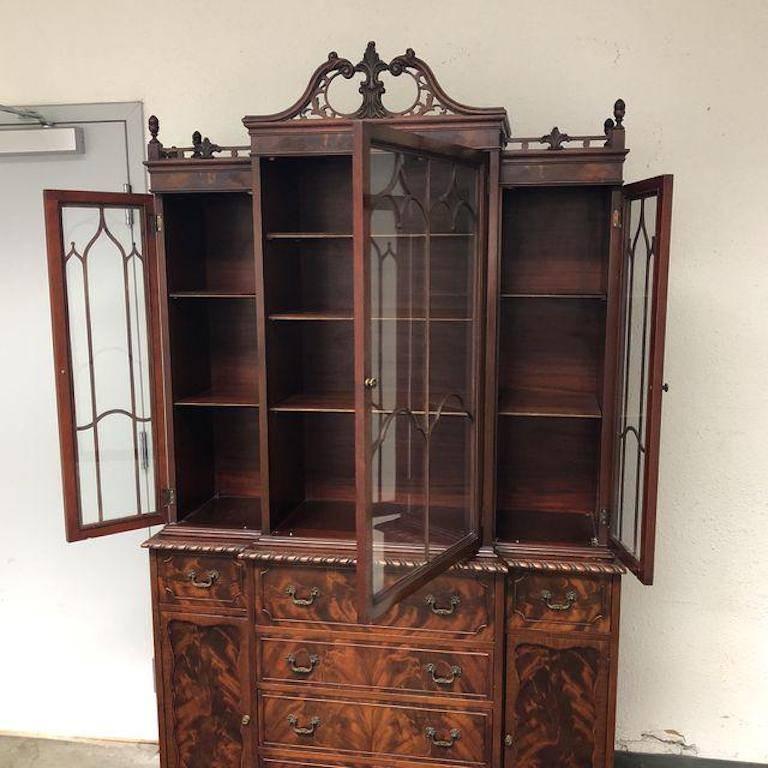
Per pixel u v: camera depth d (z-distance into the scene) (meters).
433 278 1.56
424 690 1.79
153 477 1.97
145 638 2.32
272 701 1.85
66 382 1.81
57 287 1.77
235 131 2.10
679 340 2.00
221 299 2.06
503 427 1.98
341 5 2.02
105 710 2.36
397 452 1.49
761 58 1.89
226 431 2.12
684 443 2.04
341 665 1.81
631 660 2.15
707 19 1.90
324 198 1.95
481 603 1.74
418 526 1.57
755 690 2.11
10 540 2.31
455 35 1.98
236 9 2.06
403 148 1.42
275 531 1.83
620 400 1.72
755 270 1.96
